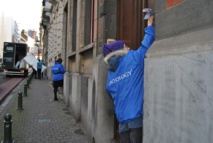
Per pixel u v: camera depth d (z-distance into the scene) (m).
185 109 2.08
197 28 2.11
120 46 3.39
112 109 4.56
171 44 2.36
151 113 2.59
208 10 1.98
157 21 2.74
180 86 2.15
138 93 2.85
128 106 2.83
